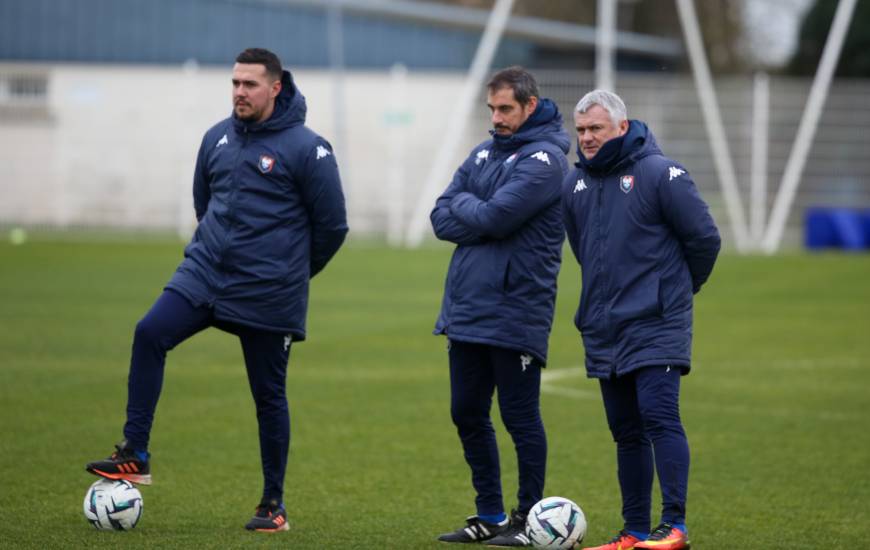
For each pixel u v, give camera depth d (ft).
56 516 85.92
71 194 404.16
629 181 77.77
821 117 391.45
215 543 79.15
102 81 401.49
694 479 103.45
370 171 393.91
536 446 83.05
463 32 443.73
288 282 84.64
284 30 436.35
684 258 78.48
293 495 95.45
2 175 404.57
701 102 393.29
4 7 431.02
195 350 174.40
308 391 143.54
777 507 93.71
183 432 118.11
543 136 82.53
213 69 399.24
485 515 83.35
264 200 84.38
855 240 376.68
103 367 155.12
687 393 146.72
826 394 146.00
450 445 114.93
